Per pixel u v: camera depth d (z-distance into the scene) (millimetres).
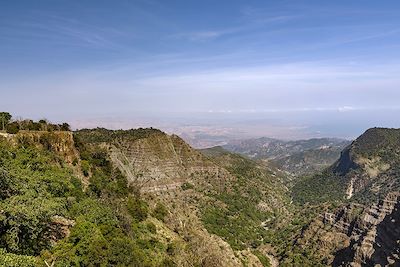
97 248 50156
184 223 99000
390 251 108438
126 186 92375
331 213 172250
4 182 42906
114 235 57469
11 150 54406
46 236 48000
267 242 183500
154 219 87625
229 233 170750
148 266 58156
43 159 58312
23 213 40750
